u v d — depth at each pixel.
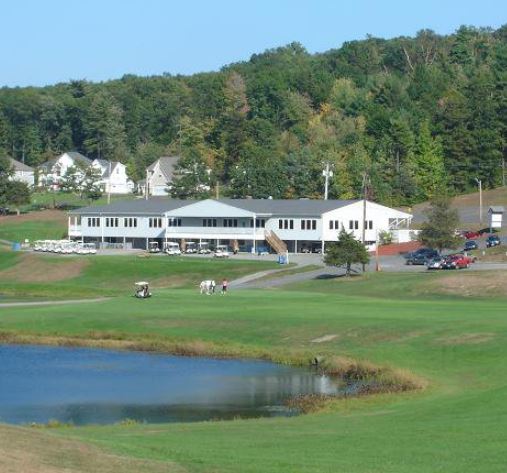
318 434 44.16
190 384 69.56
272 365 77.75
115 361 79.62
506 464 35.56
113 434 44.59
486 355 69.94
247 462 36.09
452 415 47.94
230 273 147.25
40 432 37.88
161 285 145.50
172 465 34.38
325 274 141.50
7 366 77.25
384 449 39.19
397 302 107.38
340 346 80.44
